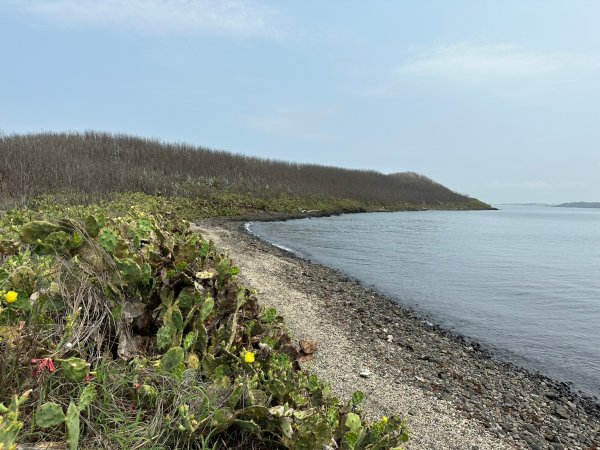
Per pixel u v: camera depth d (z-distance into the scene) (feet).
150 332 9.75
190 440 7.29
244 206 107.96
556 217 300.40
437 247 70.13
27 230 9.27
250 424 7.61
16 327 7.25
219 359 9.32
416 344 22.81
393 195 217.15
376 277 42.96
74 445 6.05
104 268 9.41
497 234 112.68
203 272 11.04
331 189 171.73
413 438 12.85
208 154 149.59
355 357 19.31
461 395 16.90
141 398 7.70
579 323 28.99
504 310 31.99
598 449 14.01
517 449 13.28
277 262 43.19
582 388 18.98
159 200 76.69
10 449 5.20
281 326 14.58
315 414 8.32
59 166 71.05
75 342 7.87
